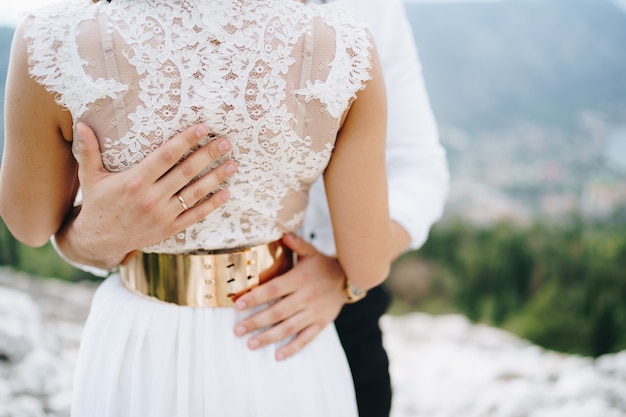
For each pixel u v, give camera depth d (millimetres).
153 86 857
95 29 846
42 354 2598
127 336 1031
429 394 3029
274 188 976
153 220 915
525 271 25531
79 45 847
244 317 1054
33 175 954
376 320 1418
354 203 1014
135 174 877
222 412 1014
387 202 1050
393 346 4016
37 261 6172
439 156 1433
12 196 983
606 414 2502
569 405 2617
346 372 1181
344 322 1365
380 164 1003
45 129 905
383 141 998
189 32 854
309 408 1060
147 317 1025
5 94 903
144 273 1037
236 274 1030
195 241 986
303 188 1031
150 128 871
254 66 876
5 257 5605
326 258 1176
